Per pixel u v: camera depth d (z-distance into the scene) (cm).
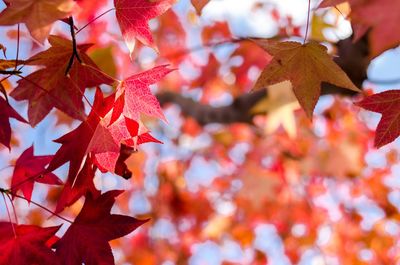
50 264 155
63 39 159
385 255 626
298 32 388
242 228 612
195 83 528
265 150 563
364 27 132
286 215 600
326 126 563
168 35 531
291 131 375
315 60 159
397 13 108
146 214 629
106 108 155
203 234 609
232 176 627
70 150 154
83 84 165
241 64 476
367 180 628
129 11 154
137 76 157
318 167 543
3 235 155
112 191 158
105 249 156
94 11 280
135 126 151
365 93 386
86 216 157
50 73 165
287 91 382
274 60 160
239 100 423
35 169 176
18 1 127
